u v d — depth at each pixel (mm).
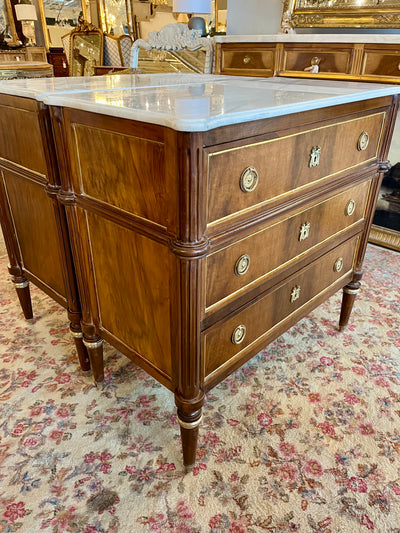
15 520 920
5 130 1182
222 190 757
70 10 6340
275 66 2252
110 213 901
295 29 2596
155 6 5809
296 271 1124
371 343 1533
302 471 1041
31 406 1229
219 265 839
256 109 740
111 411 1219
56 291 1299
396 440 1131
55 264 1230
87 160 916
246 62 2387
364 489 997
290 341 1539
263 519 930
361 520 929
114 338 1126
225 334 956
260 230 912
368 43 1888
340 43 1979
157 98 897
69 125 913
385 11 2119
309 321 1660
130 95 958
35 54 6031
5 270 2027
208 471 1040
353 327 1626
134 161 783
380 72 1889
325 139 991
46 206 1133
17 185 1251
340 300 1810
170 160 688
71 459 1066
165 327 904
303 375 1368
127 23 6102
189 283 772
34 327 1598
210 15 4793
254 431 1155
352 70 1974
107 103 813
